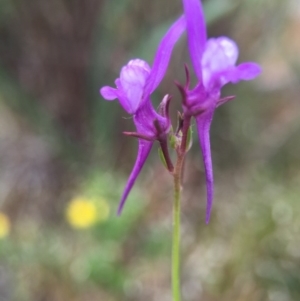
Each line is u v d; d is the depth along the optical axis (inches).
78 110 8.9
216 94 3.2
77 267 6.5
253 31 9.3
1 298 6.4
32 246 6.6
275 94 10.7
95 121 8.7
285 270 6.6
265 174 8.4
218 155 9.3
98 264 6.2
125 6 8.1
